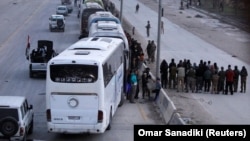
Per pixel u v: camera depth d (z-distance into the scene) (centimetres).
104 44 7519
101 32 10825
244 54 14812
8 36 17162
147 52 12788
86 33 15888
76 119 6259
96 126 6272
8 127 5516
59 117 6259
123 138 6544
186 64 9488
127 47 10375
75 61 6219
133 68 9725
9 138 5541
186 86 9431
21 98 5969
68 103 6241
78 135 6656
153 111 8131
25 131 5744
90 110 6259
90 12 16500
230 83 9388
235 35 19350
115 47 7656
